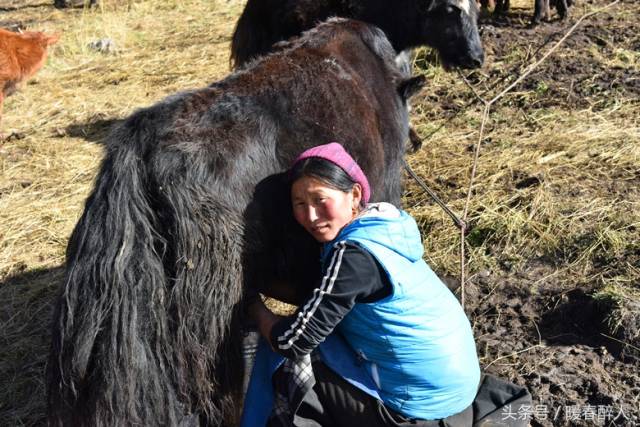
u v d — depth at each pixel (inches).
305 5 199.0
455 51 198.2
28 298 182.7
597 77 277.7
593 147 226.2
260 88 116.7
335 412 111.3
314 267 118.1
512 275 175.6
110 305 99.3
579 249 179.3
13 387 155.6
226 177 106.7
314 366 110.6
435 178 219.1
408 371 108.7
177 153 105.0
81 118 290.7
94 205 103.9
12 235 209.3
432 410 110.8
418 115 263.7
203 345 105.0
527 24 348.8
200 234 102.8
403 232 107.8
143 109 112.7
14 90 284.2
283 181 113.2
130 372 99.1
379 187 130.4
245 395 118.2
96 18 427.8
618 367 146.4
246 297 110.4
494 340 156.9
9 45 272.1
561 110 255.4
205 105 112.4
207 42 377.7
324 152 106.2
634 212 190.4
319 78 122.3
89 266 100.8
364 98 127.6
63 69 348.5
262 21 211.5
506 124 250.4
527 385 143.3
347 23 137.0
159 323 101.7
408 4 194.9
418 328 107.4
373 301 106.6
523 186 209.3
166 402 103.4
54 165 250.7
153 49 372.5
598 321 157.3
